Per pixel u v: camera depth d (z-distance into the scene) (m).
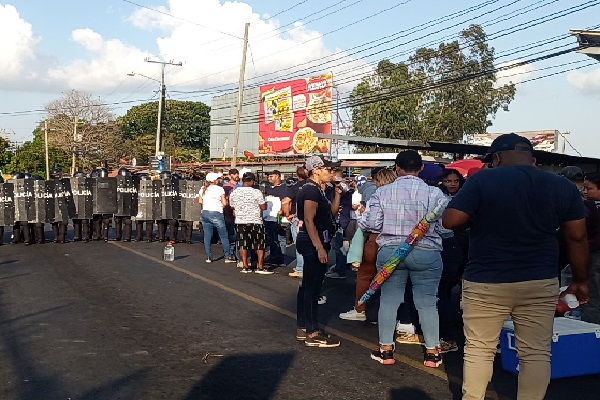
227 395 5.23
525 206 4.01
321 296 9.20
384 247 5.95
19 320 7.79
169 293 9.62
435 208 5.74
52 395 5.18
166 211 16.41
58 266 12.26
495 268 4.07
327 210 6.78
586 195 6.74
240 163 39.66
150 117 76.00
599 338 5.77
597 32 11.44
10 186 15.66
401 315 7.00
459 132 36.88
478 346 4.23
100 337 7.02
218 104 54.56
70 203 16.30
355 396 5.24
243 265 11.79
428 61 36.81
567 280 7.10
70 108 63.34
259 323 7.76
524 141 4.34
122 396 5.18
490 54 35.88
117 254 14.09
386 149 38.38
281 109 44.19
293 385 5.50
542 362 4.07
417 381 5.62
